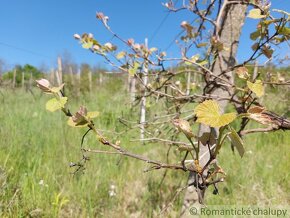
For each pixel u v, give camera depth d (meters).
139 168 1.37
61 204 0.92
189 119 0.76
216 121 0.24
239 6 0.68
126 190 1.21
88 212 0.98
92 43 0.63
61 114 1.93
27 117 1.87
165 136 0.83
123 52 0.66
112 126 1.62
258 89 0.34
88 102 2.64
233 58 0.68
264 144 1.73
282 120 0.50
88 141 1.50
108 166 1.32
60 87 0.34
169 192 1.15
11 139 1.34
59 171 1.20
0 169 0.96
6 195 0.92
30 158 1.24
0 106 2.13
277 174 1.30
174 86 0.80
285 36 0.45
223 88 0.63
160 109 1.01
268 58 0.50
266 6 0.48
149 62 0.65
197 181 0.31
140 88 0.96
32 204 0.93
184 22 0.66
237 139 0.26
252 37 0.49
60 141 1.47
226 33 0.68
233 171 1.30
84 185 1.09
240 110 0.55
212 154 0.29
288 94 0.96
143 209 1.05
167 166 0.35
